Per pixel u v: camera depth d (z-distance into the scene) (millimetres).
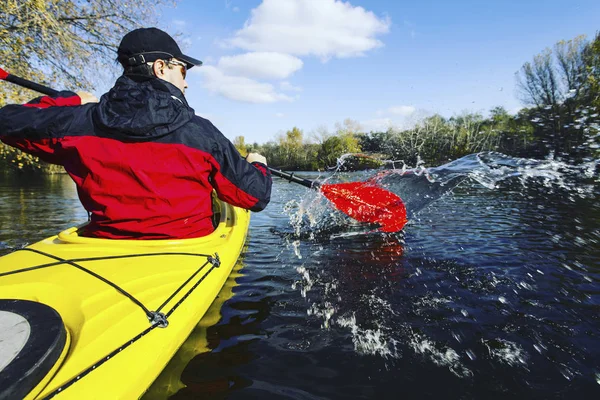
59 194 9383
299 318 1742
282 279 2283
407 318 1754
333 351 1455
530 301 1955
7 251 3273
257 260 2715
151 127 1374
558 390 1234
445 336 1587
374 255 2820
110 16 6453
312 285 2182
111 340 1000
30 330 865
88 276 1289
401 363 1384
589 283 2207
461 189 7574
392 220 3568
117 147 1397
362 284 2201
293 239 3420
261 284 2191
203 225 1839
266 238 3492
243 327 1639
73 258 1413
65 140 1375
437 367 1359
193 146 1494
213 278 1599
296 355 1420
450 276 2338
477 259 2693
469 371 1335
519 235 3461
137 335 1066
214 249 1780
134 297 1209
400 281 2248
